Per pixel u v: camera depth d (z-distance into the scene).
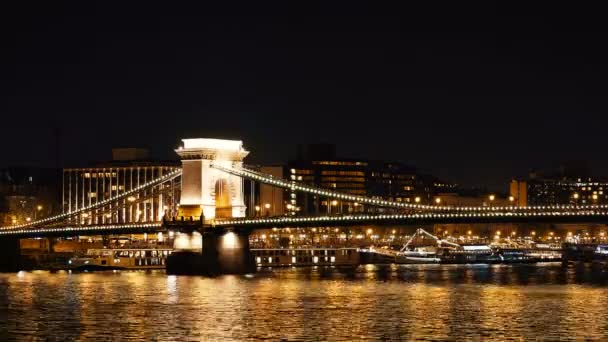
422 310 162.62
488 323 147.50
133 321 152.50
